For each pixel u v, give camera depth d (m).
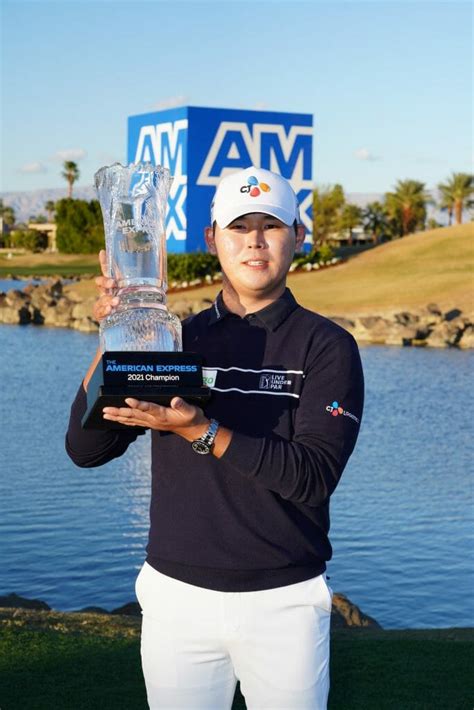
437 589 10.88
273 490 2.70
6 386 30.23
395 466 18.31
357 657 6.05
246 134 50.69
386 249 69.19
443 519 13.95
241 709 5.12
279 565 2.77
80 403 2.96
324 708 2.86
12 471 17.31
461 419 24.64
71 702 5.05
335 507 14.77
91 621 6.58
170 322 2.84
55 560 11.86
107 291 2.84
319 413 2.77
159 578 2.84
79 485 16.11
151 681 2.89
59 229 133.88
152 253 2.86
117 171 2.88
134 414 2.55
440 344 45.41
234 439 2.63
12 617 6.62
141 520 13.75
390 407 26.77
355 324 47.69
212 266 59.09
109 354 2.53
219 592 2.77
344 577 11.32
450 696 5.34
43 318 58.62
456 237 69.25
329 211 102.44
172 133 50.28
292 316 2.89
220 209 2.89
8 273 112.06
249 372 2.86
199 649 2.82
